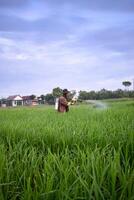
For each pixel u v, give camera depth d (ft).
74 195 9.70
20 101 348.79
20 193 10.79
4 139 23.76
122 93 250.98
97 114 45.24
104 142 18.15
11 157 15.57
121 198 9.51
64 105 58.65
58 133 21.88
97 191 9.36
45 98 247.29
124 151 15.60
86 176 10.75
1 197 10.14
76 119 37.32
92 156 11.94
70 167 11.36
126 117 35.01
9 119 45.14
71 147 18.45
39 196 9.62
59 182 10.73
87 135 20.24
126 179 10.43
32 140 21.30
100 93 248.52
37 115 55.16
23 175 12.11
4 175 12.19
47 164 11.96
